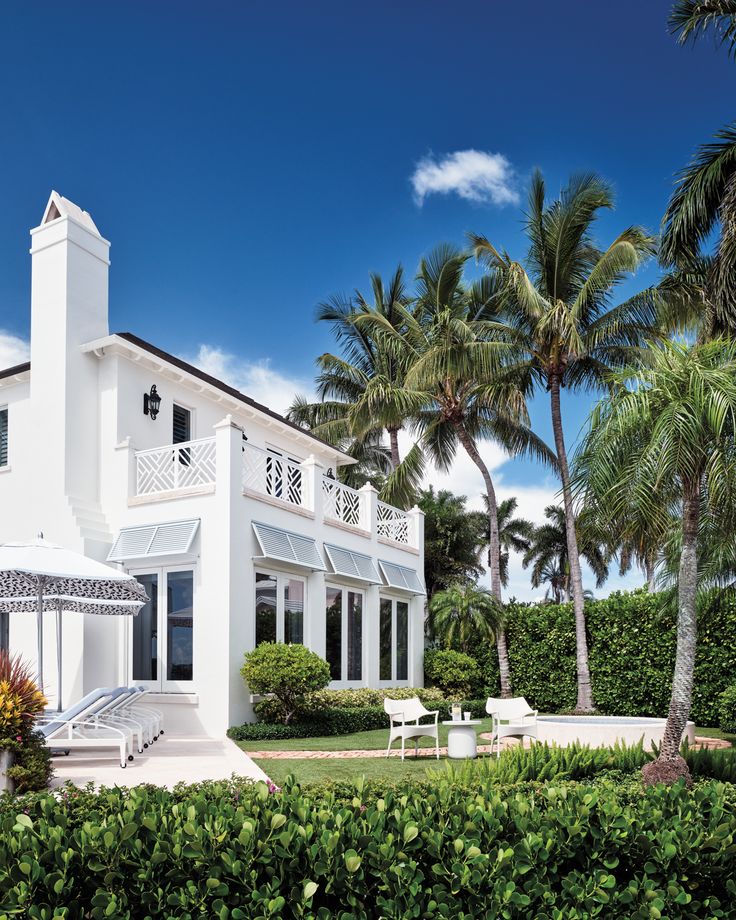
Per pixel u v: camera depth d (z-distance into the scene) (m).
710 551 11.93
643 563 12.84
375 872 4.01
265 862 4.01
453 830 4.34
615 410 9.95
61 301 18.77
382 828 4.29
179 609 16.62
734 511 10.17
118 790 5.14
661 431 9.34
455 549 41.53
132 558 16.95
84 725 12.43
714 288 17.62
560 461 23.97
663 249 18.53
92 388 18.98
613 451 9.99
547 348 24.30
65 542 17.50
